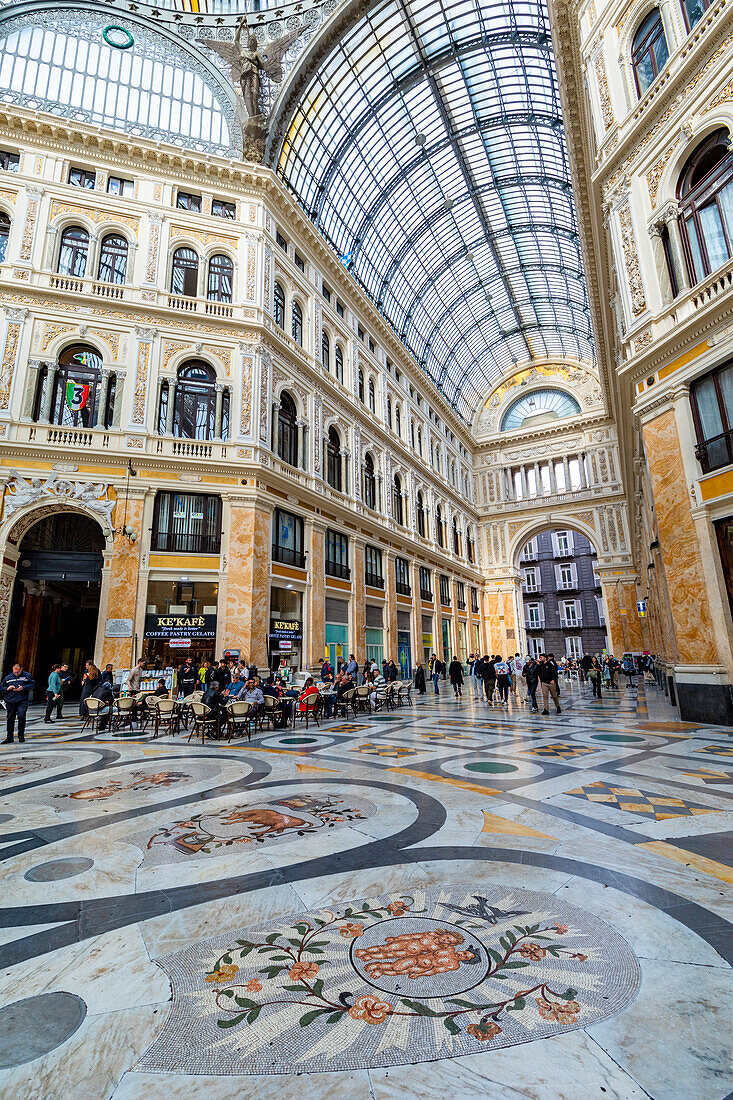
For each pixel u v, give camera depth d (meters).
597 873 3.54
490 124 25.95
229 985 2.39
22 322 15.52
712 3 9.65
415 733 10.36
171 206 18.06
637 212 11.72
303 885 3.44
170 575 15.73
